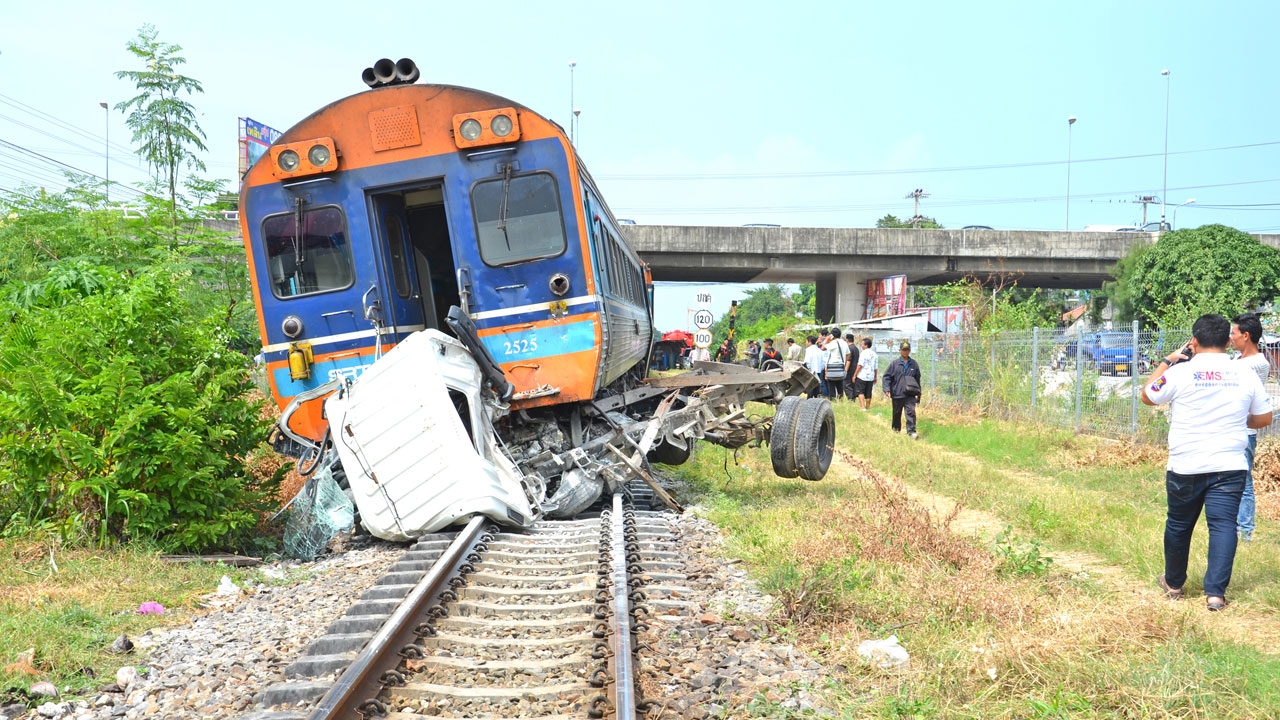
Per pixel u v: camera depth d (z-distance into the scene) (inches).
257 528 351.6
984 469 494.6
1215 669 177.3
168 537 303.9
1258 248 1357.0
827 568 246.5
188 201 636.7
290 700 165.6
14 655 192.4
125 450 292.2
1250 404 242.4
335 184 350.0
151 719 166.6
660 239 1780.3
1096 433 610.2
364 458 309.3
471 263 348.2
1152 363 575.8
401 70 352.8
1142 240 1739.7
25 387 286.0
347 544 319.6
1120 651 193.9
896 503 322.3
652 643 197.2
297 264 352.5
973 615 224.5
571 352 346.6
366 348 350.0
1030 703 166.1
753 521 343.0
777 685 180.5
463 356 336.2
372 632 195.9
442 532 309.7
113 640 211.6
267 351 353.7
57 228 564.4
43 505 304.2
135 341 323.0
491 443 334.6
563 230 346.6
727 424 423.5
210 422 323.9
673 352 2097.7
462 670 181.0
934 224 3262.8
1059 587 254.7
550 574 257.8
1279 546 305.3
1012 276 1907.0
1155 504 402.0
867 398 904.3
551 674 179.8
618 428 378.0
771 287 5083.7
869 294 1959.9
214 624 230.1
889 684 183.5
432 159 348.5
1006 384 745.0
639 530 319.9
